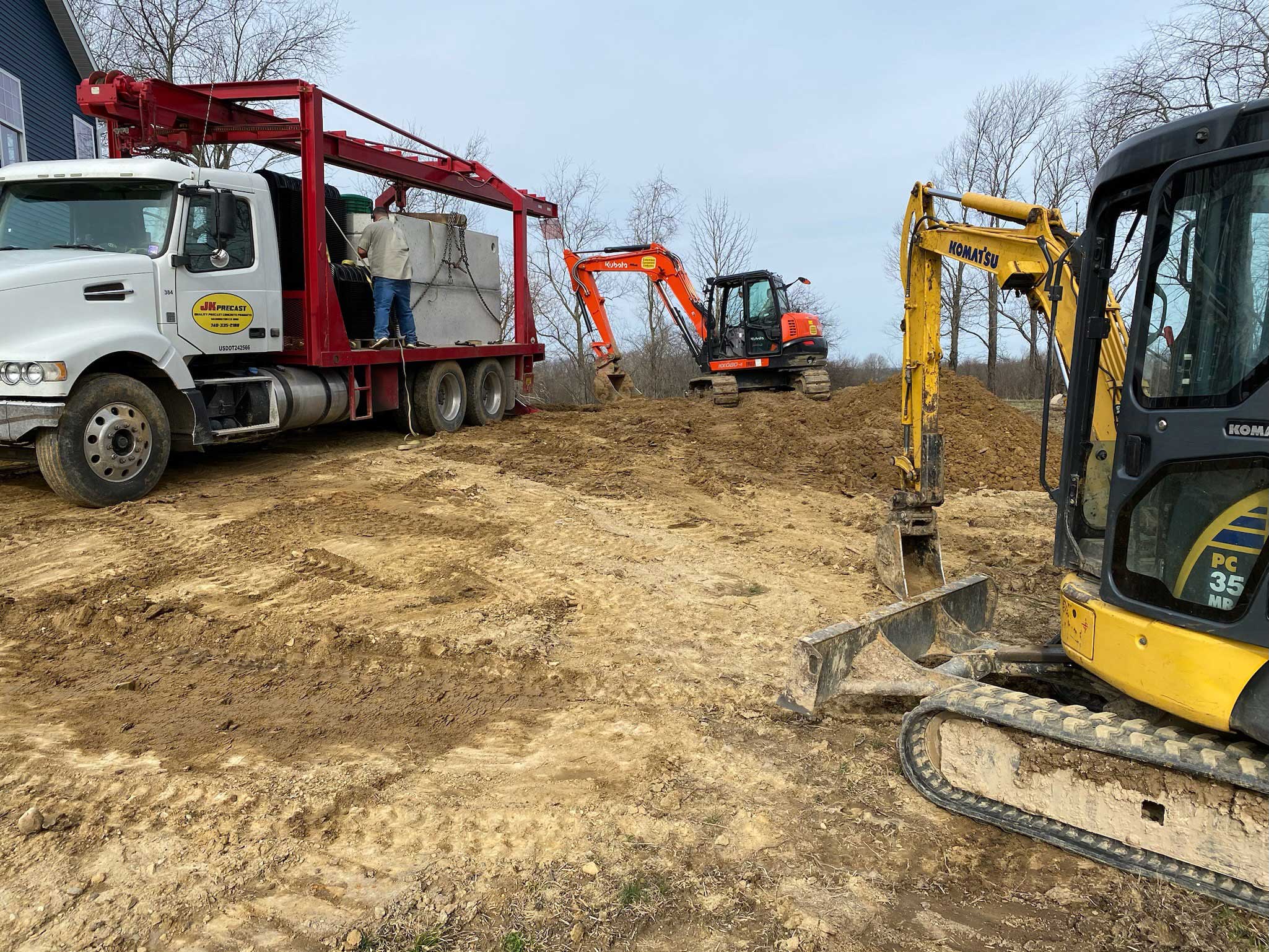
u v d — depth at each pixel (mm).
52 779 3613
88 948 2684
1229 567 2953
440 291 12625
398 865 3160
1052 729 3240
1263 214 2889
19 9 15297
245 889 2988
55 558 6289
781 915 2938
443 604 5852
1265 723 2814
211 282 8359
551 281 33969
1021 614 6121
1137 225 3635
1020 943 2814
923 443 6238
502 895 3002
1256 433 2842
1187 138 3139
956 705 3500
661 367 37281
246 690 4609
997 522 9047
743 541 7820
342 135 10680
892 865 3232
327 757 3918
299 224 9828
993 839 3398
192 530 6988
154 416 7773
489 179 13750
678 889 3057
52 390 6977
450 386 12516
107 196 8102
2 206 8172
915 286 6086
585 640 5379
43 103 16219
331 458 10086
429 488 8836
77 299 7348
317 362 9555
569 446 11625
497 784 3730
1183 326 3119
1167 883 3043
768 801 3654
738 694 4699
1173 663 3033
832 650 3994
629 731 4258
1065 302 4250
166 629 5270
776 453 12055
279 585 6023
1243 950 2752
